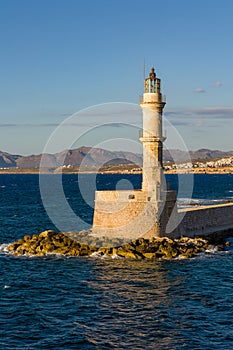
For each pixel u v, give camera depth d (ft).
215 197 416.46
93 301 113.60
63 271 137.90
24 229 233.14
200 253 157.79
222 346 89.51
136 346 89.66
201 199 371.97
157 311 106.73
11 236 210.79
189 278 131.03
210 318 102.78
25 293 120.06
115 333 95.40
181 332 95.66
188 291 120.47
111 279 130.11
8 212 314.35
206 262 147.33
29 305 111.45
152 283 126.62
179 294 118.32
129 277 131.64
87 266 142.31
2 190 572.51
